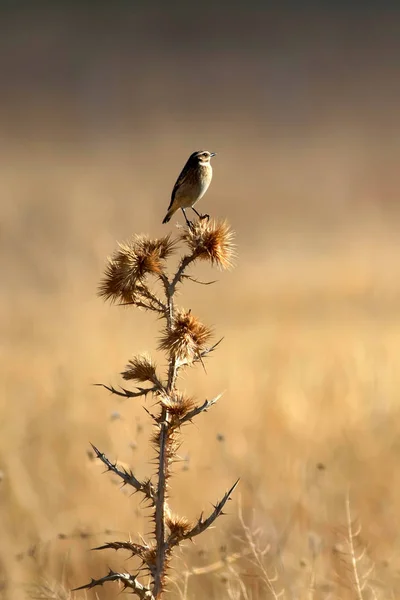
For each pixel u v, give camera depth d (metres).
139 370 6.12
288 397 14.41
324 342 20.88
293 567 9.01
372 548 9.63
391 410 13.67
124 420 11.89
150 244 6.26
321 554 9.40
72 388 14.23
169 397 6.07
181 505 11.03
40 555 9.74
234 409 14.00
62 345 18.17
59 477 11.75
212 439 12.75
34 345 19.42
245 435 13.04
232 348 20.36
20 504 11.00
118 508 10.69
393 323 24.50
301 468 11.41
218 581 8.91
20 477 11.46
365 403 14.00
